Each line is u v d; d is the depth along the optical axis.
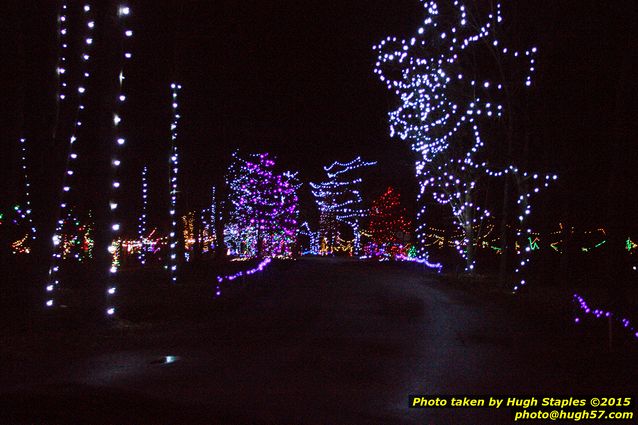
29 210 17.31
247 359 10.48
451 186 33.12
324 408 7.52
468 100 26.03
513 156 22.64
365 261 50.09
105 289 13.76
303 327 14.35
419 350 11.39
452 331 13.77
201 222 39.28
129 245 37.41
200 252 36.16
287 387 8.52
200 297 19.91
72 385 8.50
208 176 33.41
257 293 22.75
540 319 15.69
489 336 13.07
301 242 64.88
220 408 7.41
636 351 11.36
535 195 29.83
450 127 28.27
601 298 20.30
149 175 32.12
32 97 15.70
